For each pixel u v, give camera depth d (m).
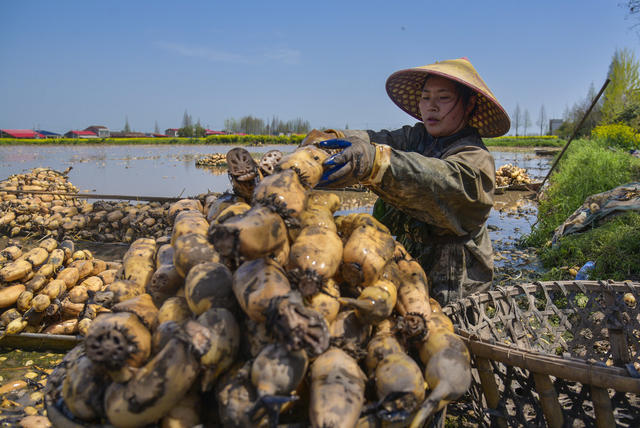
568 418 2.50
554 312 3.43
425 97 3.44
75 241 9.12
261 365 1.75
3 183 12.76
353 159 2.40
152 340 1.92
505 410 2.69
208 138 88.62
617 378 2.19
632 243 6.45
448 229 3.18
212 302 1.97
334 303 2.08
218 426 1.85
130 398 1.74
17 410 3.52
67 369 2.06
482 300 3.27
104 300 4.28
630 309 3.16
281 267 2.01
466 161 2.89
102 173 25.17
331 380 1.79
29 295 4.53
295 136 88.44
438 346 2.12
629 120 32.22
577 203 10.35
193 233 2.35
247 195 2.49
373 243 2.26
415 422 1.85
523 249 8.97
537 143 73.69
